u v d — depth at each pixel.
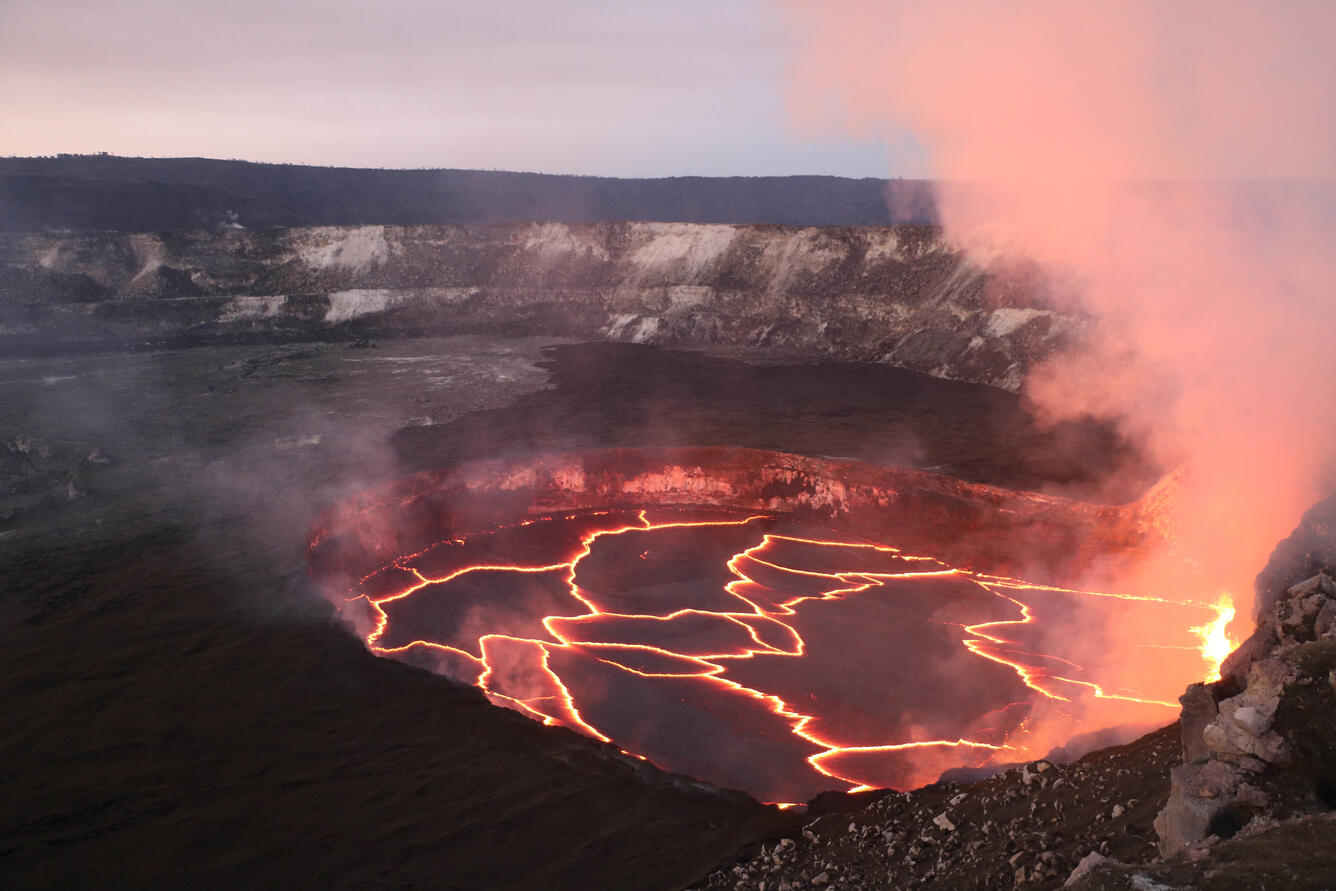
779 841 15.10
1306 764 8.95
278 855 16.09
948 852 11.86
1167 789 10.87
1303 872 7.11
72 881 15.45
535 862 15.61
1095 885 7.71
